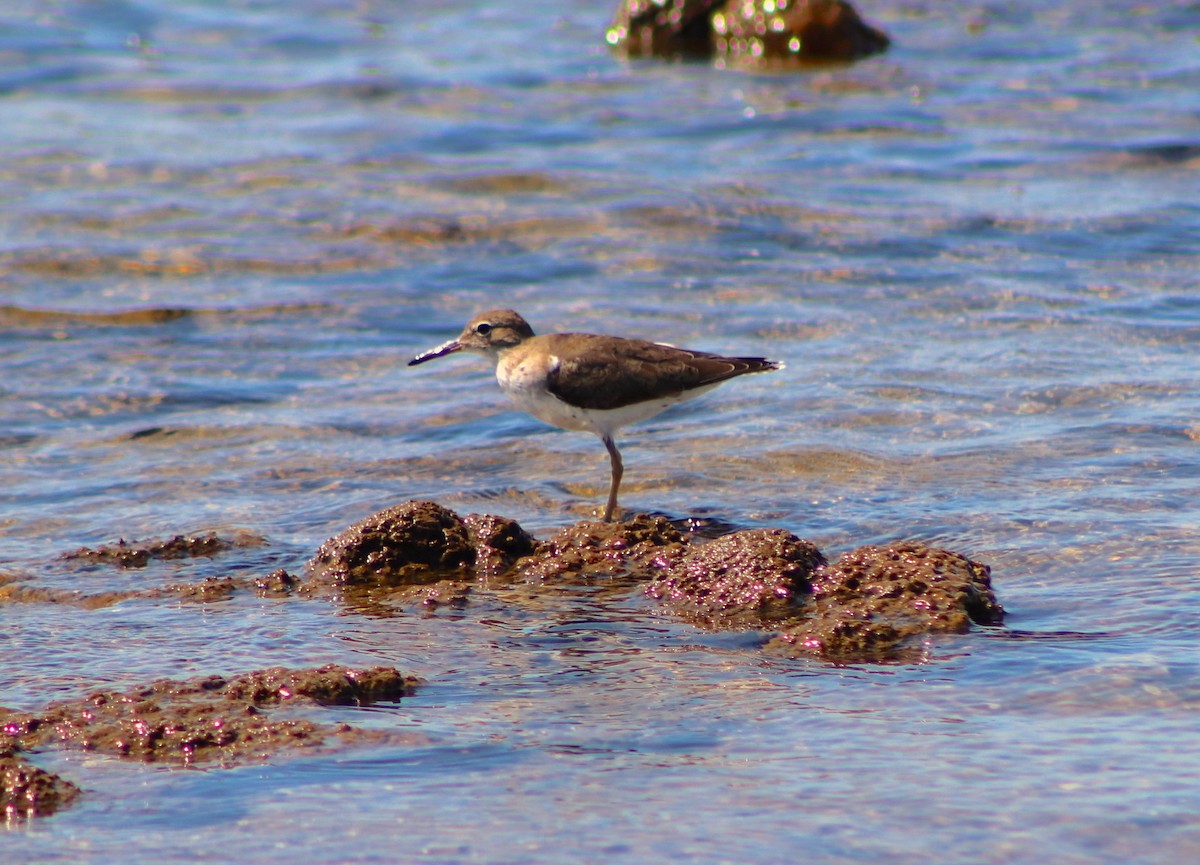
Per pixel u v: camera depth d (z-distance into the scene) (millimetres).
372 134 27188
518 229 21906
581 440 14945
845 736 8141
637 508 13031
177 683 9000
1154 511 12156
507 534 11883
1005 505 12500
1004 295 18781
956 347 17062
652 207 22625
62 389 16516
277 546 12320
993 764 7664
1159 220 21484
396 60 33500
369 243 21484
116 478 14070
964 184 23734
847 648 9625
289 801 7457
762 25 34031
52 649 9961
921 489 13062
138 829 7203
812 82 31250
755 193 23297
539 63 33594
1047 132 26453
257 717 8477
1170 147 24891
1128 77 30125
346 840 7023
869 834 6922
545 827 7102
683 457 14234
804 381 16125
